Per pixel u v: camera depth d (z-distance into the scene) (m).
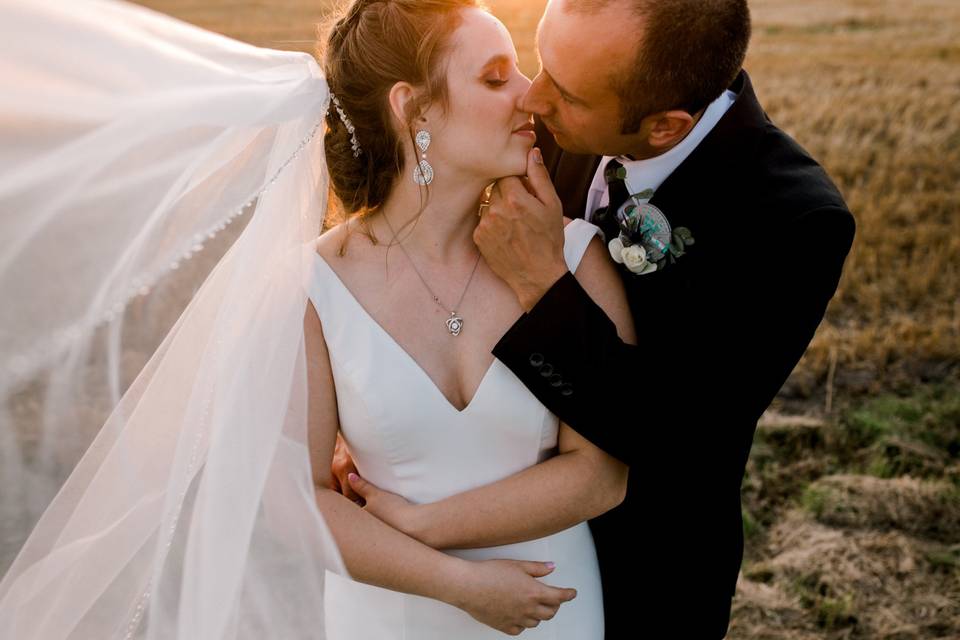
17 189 0.99
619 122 1.84
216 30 14.54
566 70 1.77
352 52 1.71
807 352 5.38
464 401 1.81
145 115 1.09
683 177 2.00
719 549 2.15
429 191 1.75
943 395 4.91
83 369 1.10
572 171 2.19
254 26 15.03
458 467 1.82
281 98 1.43
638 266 1.88
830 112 10.14
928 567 3.64
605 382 1.70
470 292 1.81
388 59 1.67
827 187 2.01
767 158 2.04
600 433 1.71
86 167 1.03
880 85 11.31
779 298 1.97
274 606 1.51
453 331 1.80
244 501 1.50
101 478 1.38
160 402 1.47
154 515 1.48
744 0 1.84
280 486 1.56
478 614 1.75
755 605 3.46
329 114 1.76
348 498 1.90
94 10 1.08
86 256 1.05
